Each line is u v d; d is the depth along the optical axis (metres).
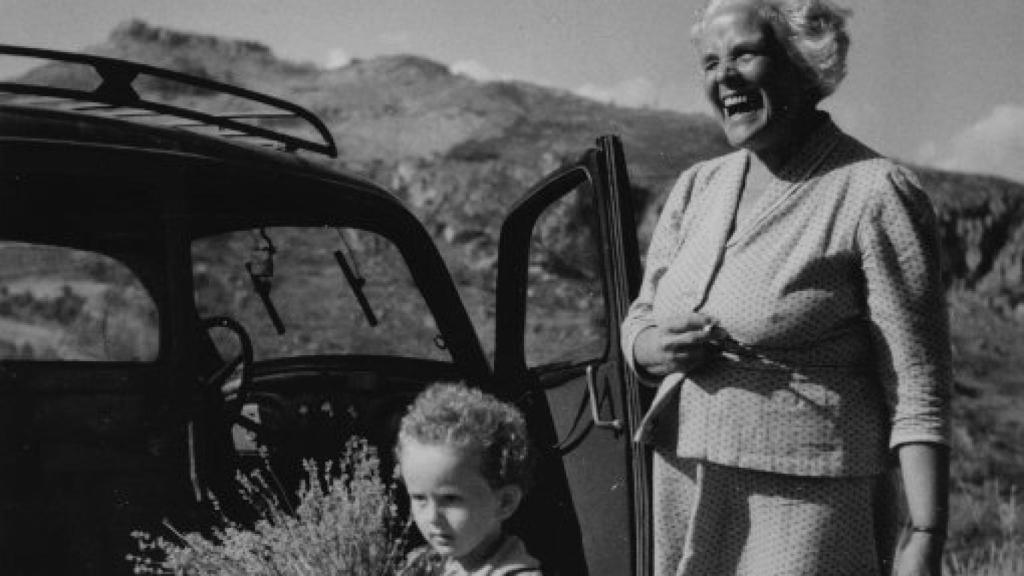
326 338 7.89
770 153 2.94
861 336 2.86
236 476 3.50
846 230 2.81
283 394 4.18
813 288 2.82
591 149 3.60
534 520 3.85
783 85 2.88
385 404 4.09
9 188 3.44
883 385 2.84
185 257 3.51
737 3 2.90
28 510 3.24
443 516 2.66
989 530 7.44
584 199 12.39
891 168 2.83
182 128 3.72
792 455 2.83
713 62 2.96
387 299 8.22
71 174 3.42
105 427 3.37
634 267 3.52
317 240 9.65
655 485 3.10
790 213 2.88
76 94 3.52
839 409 2.84
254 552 3.15
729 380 2.89
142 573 3.29
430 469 2.64
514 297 4.15
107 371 3.42
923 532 2.75
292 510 3.52
